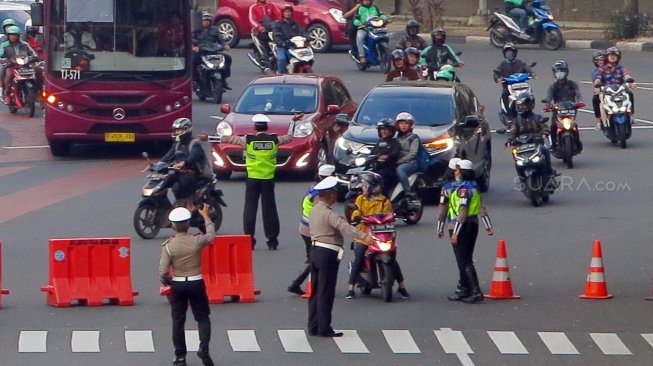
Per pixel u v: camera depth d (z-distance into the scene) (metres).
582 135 91.12
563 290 47.56
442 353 39.25
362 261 46.12
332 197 40.88
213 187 57.47
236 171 75.25
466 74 118.12
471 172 45.44
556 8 160.12
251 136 55.12
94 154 86.50
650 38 138.50
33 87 104.69
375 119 69.44
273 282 49.03
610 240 56.75
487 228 45.38
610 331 41.84
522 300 46.06
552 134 78.56
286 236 58.53
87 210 64.94
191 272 37.19
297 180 75.38
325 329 40.72
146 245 55.91
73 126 82.38
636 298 46.34
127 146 90.06
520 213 64.06
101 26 82.31
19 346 39.69
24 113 108.06
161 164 57.41
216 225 57.47
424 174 62.84
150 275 49.94
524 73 86.50
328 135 76.81
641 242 56.22
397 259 53.19
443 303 45.59
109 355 38.75
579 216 62.78
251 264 46.47
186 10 83.25
